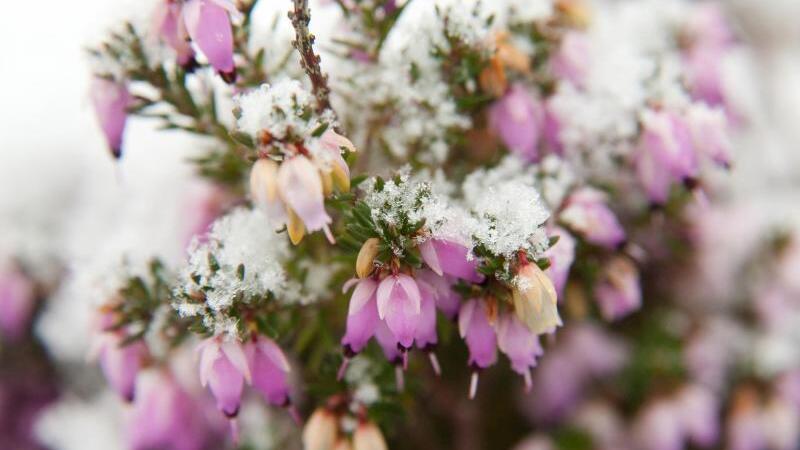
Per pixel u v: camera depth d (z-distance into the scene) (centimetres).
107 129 10
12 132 19
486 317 9
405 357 9
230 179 12
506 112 11
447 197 10
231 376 9
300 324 11
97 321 11
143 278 11
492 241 9
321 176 8
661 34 14
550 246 9
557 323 9
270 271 10
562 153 12
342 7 11
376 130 11
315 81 9
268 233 10
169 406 12
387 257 9
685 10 14
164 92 11
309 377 12
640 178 11
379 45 11
